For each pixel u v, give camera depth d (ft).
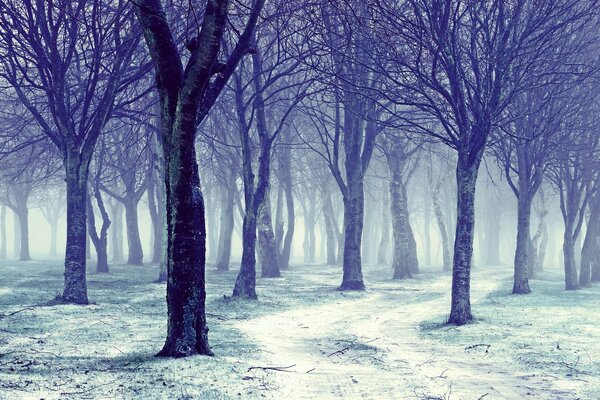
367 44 87.40
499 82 74.13
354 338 63.67
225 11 42.96
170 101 45.11
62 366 39.99
